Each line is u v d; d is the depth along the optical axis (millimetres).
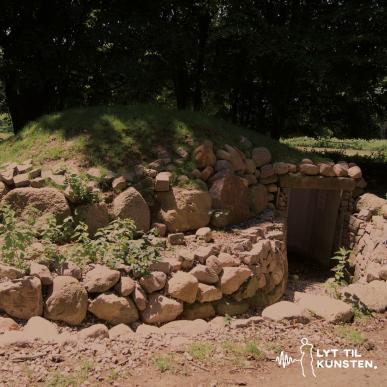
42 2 13234
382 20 11633
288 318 5668
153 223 8484
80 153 9250
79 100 15766
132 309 6012
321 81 11609
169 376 4375
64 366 4453
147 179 8922
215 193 9156
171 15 15000
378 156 15891
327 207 12359
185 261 6840
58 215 7734
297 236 15070
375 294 6238
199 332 5469
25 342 4777
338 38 11625
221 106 17688
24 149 9734
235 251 7621
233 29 11570
